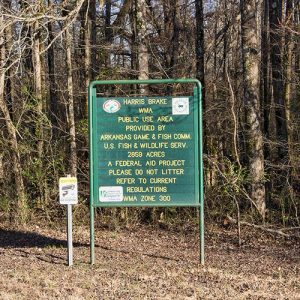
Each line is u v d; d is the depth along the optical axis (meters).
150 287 7.79
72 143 14.95
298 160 13.84
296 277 8.56
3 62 12.33
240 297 7.27
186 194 9.17
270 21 15.85
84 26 15.69
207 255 10.43
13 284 7.93
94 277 8.38
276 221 13.62
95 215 14.76
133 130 9.19
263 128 16.73
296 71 15.34
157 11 21.94
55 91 16.55
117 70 14.83
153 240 12.30
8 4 14.18
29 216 14.80
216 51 20.47
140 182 9.18
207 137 14.94
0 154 14.70
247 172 13.83
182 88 15.81
